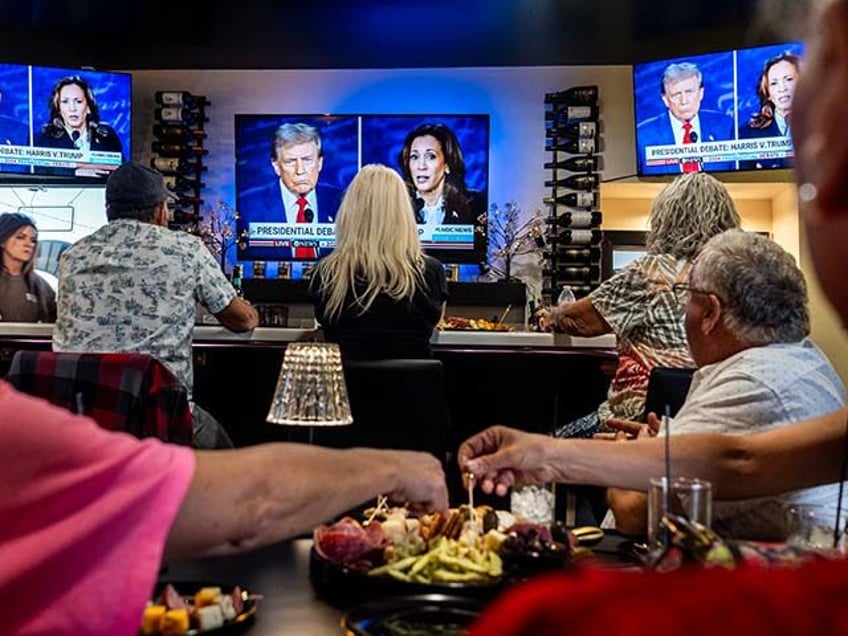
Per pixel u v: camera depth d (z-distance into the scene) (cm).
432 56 535
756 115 452
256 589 137
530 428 385
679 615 32
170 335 304
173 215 549
